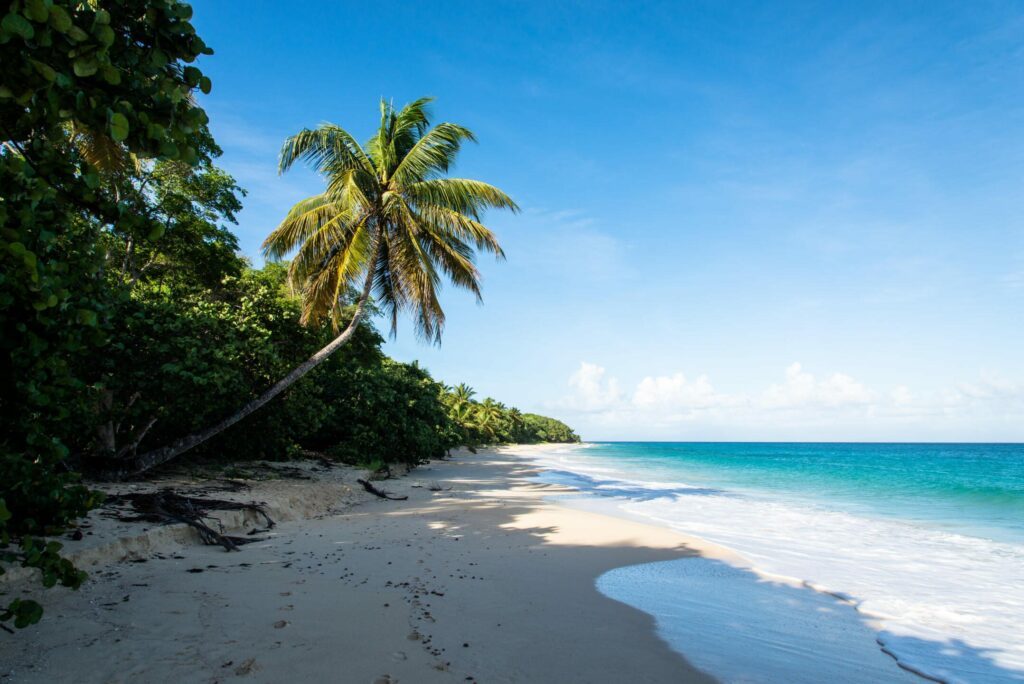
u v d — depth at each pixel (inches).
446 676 154.8
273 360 505.7
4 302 102.9
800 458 2345.0
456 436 1504.7
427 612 210.8
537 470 1362.0
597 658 180.2
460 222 603.8
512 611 223.1
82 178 112.3
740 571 316.2
